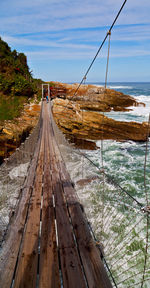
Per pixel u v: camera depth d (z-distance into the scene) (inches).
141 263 117.6
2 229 98.5
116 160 364.5
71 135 518.6
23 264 73.6
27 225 98.4
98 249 82.5
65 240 88.0
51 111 707.4
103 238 119.9
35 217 106.0
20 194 135.3
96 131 518.0
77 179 175.2
